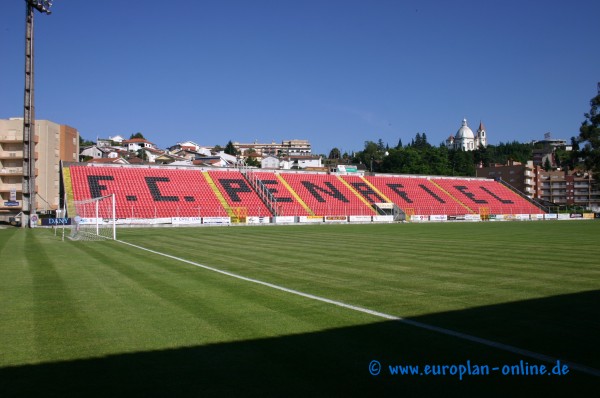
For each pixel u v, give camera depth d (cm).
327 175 8219
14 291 1199
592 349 729
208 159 13438
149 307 1007
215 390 571
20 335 796
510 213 8444
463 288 1255
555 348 733
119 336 789
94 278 1423
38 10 4991
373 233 4034
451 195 8631
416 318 917
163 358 681
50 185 6812
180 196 6316
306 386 582
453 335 800
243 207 6438
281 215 6519
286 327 845
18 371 633
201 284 1312
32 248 2475
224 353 703
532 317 929
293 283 1334
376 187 8244
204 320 894
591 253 2214
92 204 5591
